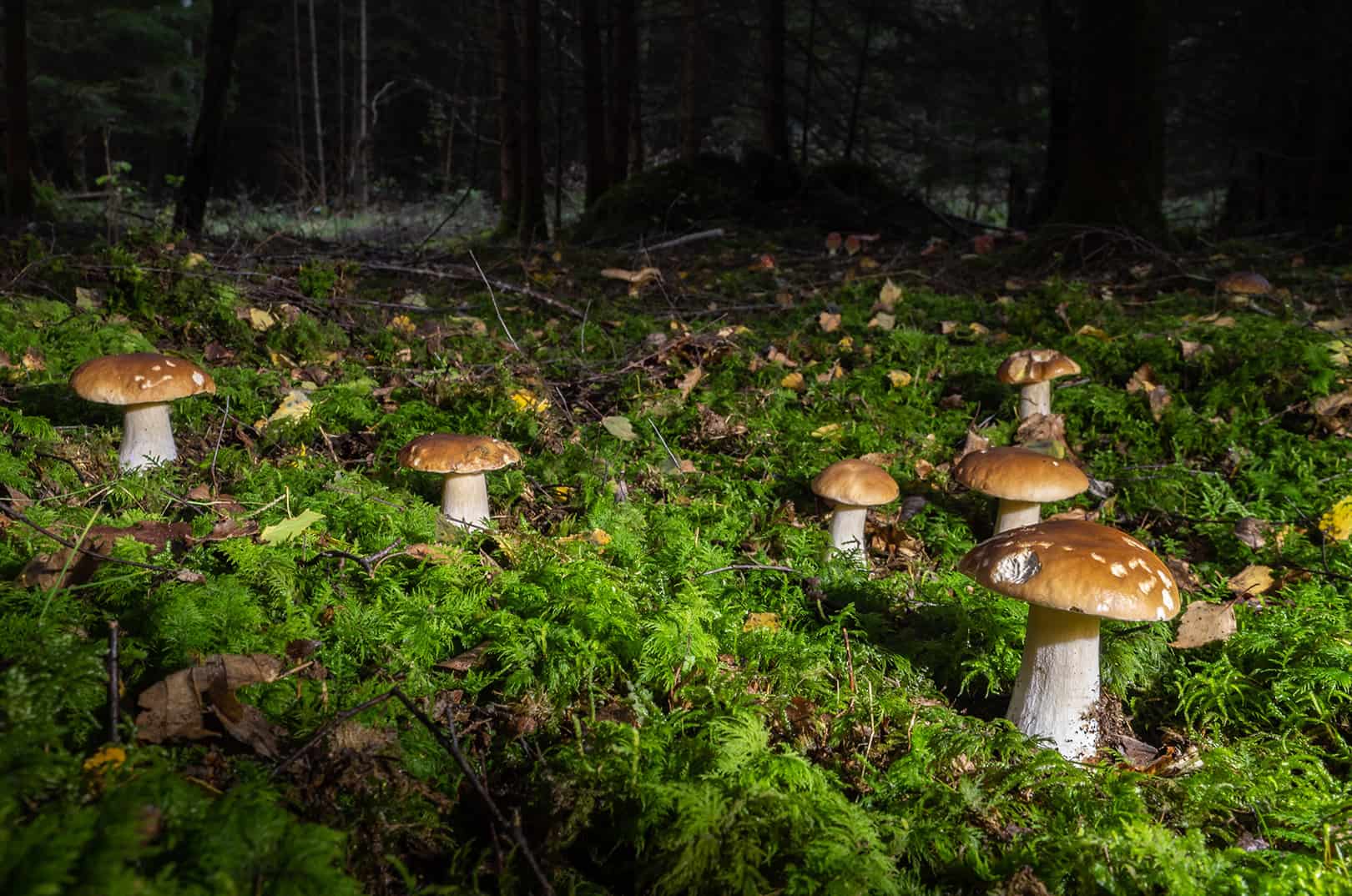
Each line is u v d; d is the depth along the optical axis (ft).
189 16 78.95
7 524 11.43
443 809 8.23
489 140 96.58
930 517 16.84
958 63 70.03
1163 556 15.81
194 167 39.99
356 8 121.29
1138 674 11.41
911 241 49.57
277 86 120.37
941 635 12.64
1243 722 10.80
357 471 15.53
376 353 22.00
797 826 7.82
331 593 10.90
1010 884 7.66
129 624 9.37
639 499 16.19
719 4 78.64
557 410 19.88
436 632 10.34
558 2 81.56
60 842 5.29
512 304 28.78
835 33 77.51
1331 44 48.85
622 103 62.90
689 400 20.94
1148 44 35.86
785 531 15.15
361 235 58.75
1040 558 9.10
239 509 13.41
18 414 14.70
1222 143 67.31
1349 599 13.12
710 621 11.35
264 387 18.56
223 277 23.52
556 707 9.54
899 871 7.98
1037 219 58.44
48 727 6.80
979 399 22.21
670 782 8.28
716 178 54.70
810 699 10.32
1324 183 49.52
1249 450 19.02
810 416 20.76
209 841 6.10
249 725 8.13
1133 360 22.77
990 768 9.23
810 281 33.81
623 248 44.88
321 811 7.47
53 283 22.26
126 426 14.56
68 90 71.41
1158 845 7.82
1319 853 8.33
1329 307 28.17
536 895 7.43
